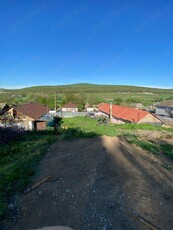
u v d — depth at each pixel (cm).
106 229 642
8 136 1772
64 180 911
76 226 652
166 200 821
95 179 898
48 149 1412
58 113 4816
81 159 1134
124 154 1273
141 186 895
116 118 3491
